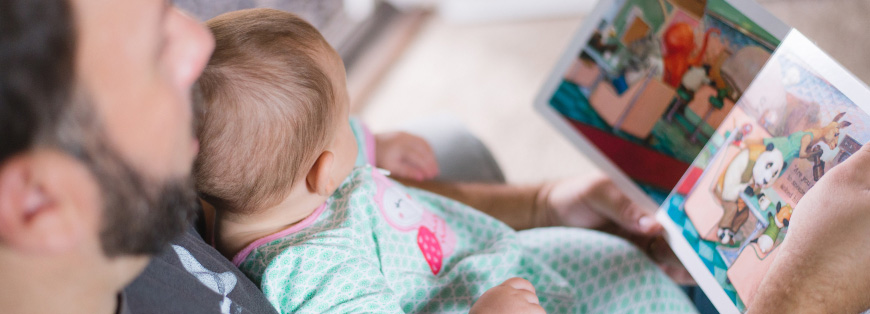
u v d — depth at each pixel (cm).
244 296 57
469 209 92
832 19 167
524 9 189
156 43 32
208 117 60
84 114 28
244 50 61
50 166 28
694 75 77
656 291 86
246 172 63
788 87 65
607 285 87
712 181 75
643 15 84
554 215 102
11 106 26
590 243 91
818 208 59
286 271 67
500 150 159
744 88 71
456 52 185
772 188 65
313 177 67
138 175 32
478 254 83
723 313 70
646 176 86
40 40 26
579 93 93
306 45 64
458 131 113
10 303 33
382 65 181
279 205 69
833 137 59
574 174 152
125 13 30
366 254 74
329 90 66
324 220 75
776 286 63
